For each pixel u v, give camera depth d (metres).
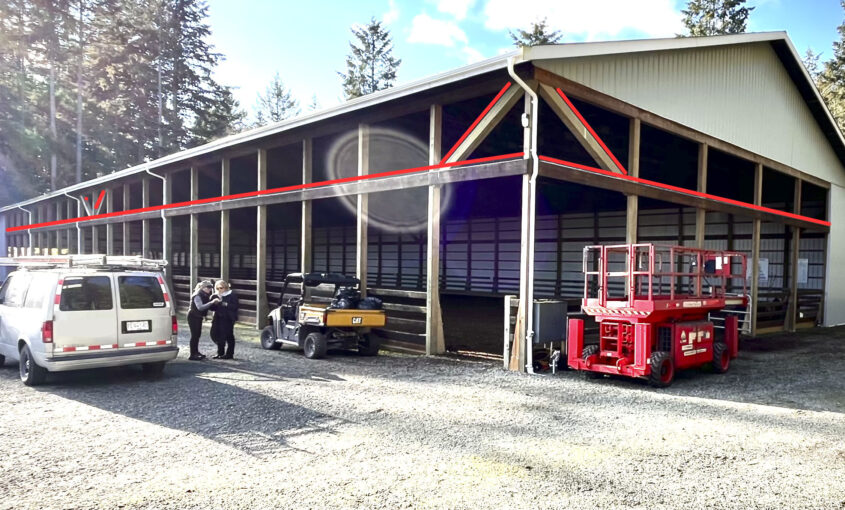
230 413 5.66
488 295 21.45
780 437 5.17
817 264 16.06
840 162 16.59
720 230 16.77
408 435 4.98
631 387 7.23
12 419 5.43
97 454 4.43
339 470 4.11
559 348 8.46
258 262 13.13
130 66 43.12
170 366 8.34
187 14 46.88
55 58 39.91
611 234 18.25
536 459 4.42
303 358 9.12
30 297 7.20
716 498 3.74
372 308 9.45
